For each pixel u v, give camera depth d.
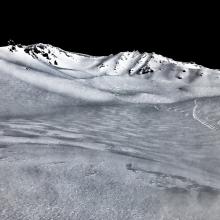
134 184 10.81
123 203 9.09
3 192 8.59
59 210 8.15
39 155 13.02
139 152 18.16
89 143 18.69
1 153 12.74
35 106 38.75
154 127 30.69
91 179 10.65
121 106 50.97
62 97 50.09
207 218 8.72
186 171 14.80
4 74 56.06
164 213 8.77
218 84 183.88
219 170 16.33
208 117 36.78
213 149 21.53
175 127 30.89
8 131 20.05
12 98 40.66
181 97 115.19
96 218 8.03
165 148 20.89
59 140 18.36
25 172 10.40
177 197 10.08
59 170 11.12
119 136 23.80
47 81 60.66
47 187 9.41
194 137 25.73
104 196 9.39
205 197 10.41
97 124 29.52
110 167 12.54
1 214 7.43
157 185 11.13
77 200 8.88
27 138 17.73
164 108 49.84
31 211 7.84
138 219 8.25
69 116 33.78
